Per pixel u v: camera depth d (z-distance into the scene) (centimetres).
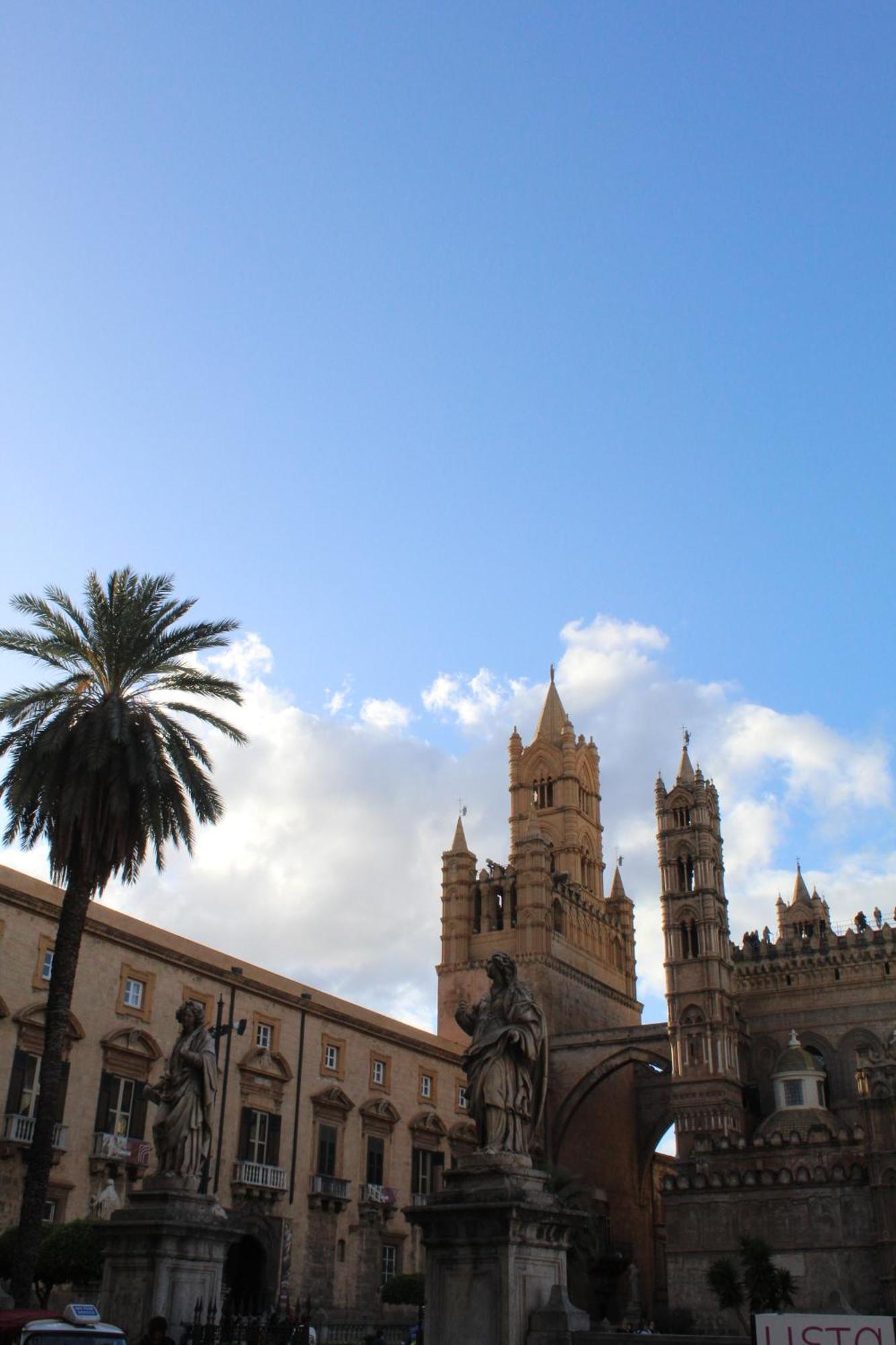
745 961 10444
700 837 10519
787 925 12606
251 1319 3316
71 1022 5684
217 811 3794
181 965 6500
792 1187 7169
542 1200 1873
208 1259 2511
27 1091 5394
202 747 3869
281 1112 6956
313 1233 6950
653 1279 10762
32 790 3534
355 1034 7762
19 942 5528
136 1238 2439
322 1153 7194
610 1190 10512
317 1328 5756
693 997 9800
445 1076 8619
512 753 13188
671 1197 7506
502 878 11481
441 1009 11038
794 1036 9125
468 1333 1764
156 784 3528
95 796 3603
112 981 6016
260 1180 6550
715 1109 9300
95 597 3828
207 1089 2666
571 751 12900
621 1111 11138
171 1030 6319
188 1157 2603
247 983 6912
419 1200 7925
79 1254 4594
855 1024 9838
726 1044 9612
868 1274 6756
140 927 6338
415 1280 6800
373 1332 6100
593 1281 9725
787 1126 8581
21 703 3647
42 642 3756
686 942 10181
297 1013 7288
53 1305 5150
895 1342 1362
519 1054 1989
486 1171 1870
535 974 10744
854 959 10044
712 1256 7231
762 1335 1404
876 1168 6912
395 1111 7875
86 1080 5709
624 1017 12238
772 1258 7019
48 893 5794
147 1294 2381
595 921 12231
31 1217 3369
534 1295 1806
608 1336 1750
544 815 12731
